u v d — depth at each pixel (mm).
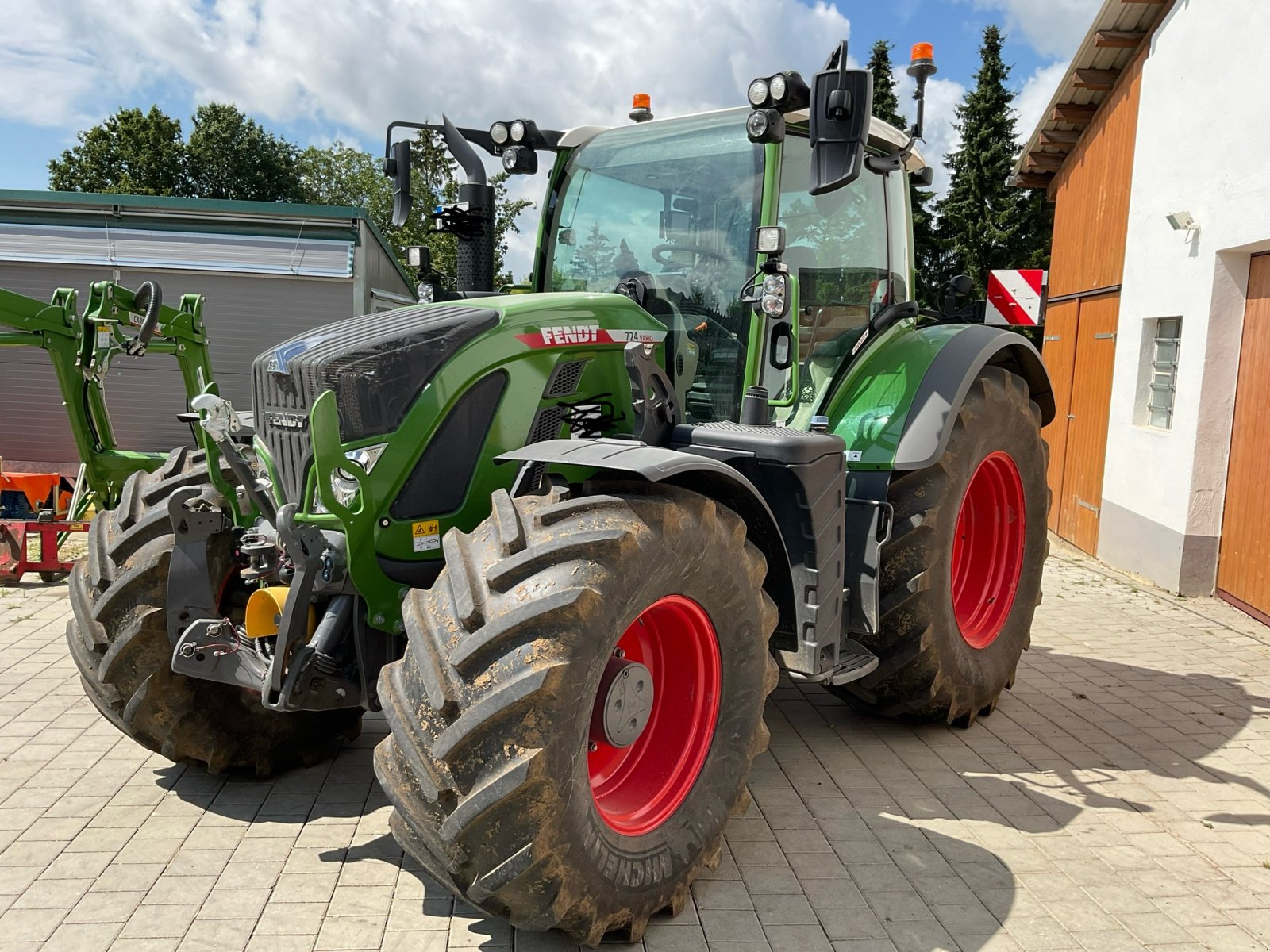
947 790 3705
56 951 2557
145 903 2797
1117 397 7773
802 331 3898
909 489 3918
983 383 4180
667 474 2518
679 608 2809
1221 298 6352
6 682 4555
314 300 11039
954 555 4527
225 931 2670
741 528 2920
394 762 2447
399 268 13344
